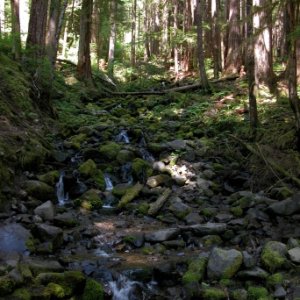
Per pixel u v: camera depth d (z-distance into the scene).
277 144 9.23
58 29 13.85
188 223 7.21
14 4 14.30
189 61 24.08
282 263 5.41
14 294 4.41
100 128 11.45
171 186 8.90
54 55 13.02
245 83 15.78
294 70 8.18
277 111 11.06
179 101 15.19
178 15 24.39
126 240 6.39
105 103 15.76
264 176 8.58
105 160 9.66
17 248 5.50
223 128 11.84
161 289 5.22
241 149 10.13
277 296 4.87
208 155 10.31
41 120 10.78
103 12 21.48
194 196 8.41
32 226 6.09
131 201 8.17
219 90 15.70
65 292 4.72
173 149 10.43
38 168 8.38
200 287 5.09
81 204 7.80
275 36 25.59
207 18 23.34
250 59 10.05
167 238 6.45
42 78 11.85
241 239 6.41
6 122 9.07
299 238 6.21
